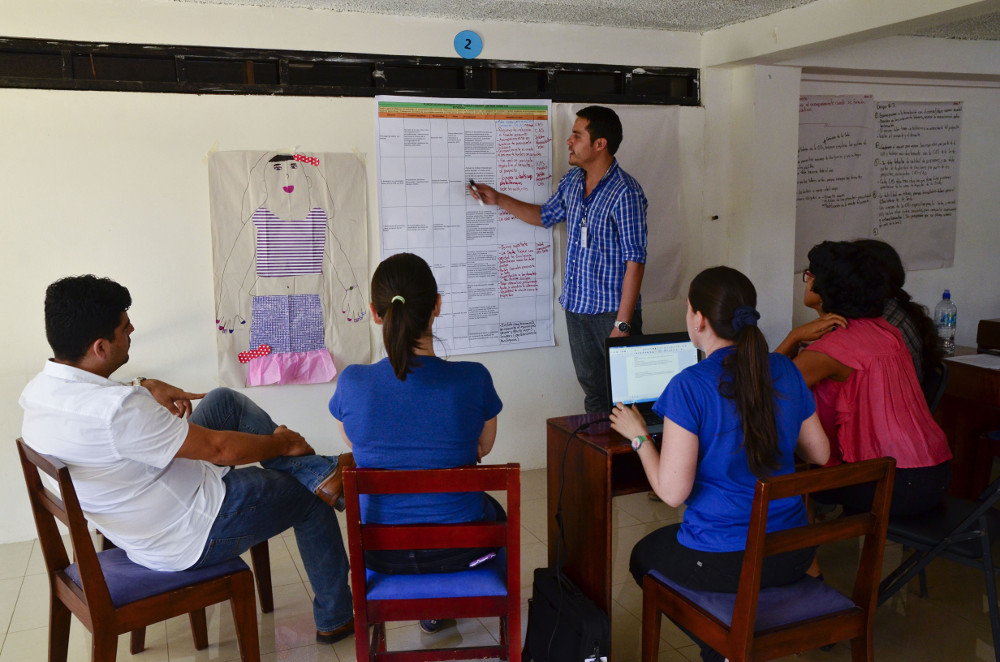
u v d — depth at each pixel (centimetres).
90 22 302
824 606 176
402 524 185
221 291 331
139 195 316
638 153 401
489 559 197
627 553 303
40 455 177
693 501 185
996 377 305
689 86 416
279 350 343
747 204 412
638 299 357
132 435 179
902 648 234
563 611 204
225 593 198
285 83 333
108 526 189
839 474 163
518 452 399
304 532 231
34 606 263
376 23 345
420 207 360
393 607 184
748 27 379
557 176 388
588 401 382
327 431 357
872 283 234
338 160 343
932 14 293
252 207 332
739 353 173
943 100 497
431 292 185
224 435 198
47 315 181
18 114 296
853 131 466
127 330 192
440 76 363
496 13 353
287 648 237
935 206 510
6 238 300
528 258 385
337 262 348
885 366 229
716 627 171
